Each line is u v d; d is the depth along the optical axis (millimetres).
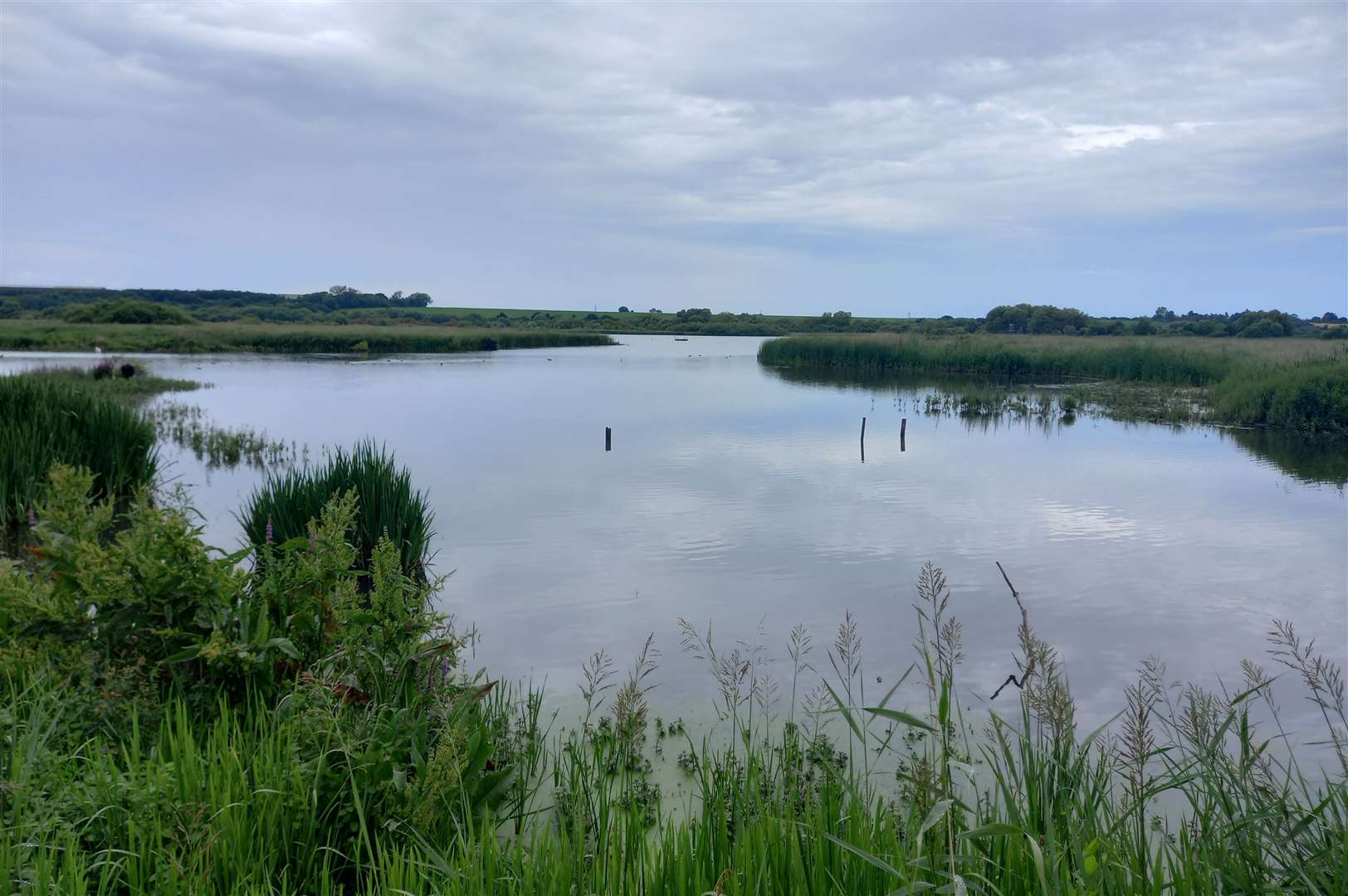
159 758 3658
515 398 31719
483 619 8266
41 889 2789
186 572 4504
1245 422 24516
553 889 3006
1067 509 13375
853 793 3688
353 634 4711
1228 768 3439
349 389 34781
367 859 3803
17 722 3814
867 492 14766
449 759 3988
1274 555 10703
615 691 6551
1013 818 3027
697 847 3416
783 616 8375
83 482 5035
